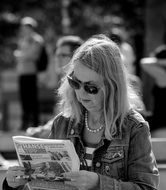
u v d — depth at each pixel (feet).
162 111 19.79
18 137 9.75
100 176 9.55
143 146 9.75
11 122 40.55
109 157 9.85
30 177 9.82
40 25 58.80
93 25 55.52
